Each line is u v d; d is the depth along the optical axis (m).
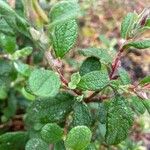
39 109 0.14
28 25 0.11
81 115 0.13
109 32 0.29
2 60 0.16
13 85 0.19
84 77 0.12
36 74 0.10
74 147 0.11
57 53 0.12
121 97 0.13
